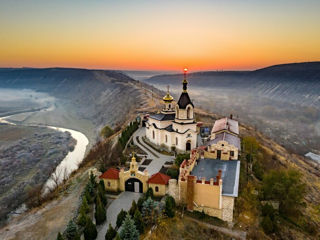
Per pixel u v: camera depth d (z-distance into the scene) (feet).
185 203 158.71
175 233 137.80
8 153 415.23
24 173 334.65
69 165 361.51
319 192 256.93
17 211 205.67
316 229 172.76
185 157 205.26
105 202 161.38
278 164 291.58
